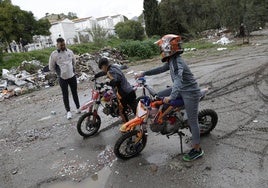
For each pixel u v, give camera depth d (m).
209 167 4.35
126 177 4.49
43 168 5.23
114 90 5.98
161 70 4.83
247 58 13.57
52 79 15.80
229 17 29.20
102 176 4.65
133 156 5.05
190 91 4.29
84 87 12.71
